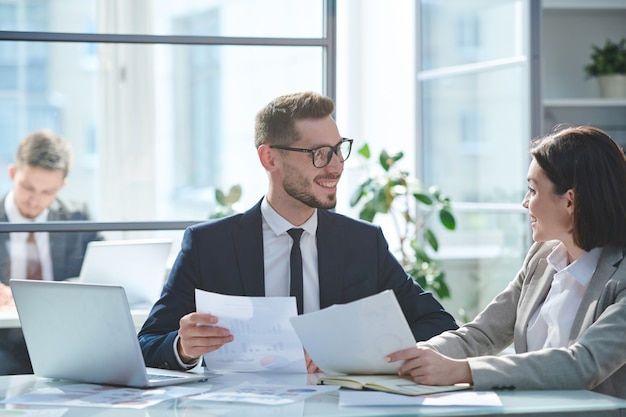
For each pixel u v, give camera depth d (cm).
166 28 1270
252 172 1453
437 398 193
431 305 267
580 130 226
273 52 1408
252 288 254
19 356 380
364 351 208
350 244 264
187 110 1443
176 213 1441
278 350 223
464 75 588
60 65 1272
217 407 190
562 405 188
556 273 237
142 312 382
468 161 592
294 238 257
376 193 560
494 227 572
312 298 258
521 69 534
